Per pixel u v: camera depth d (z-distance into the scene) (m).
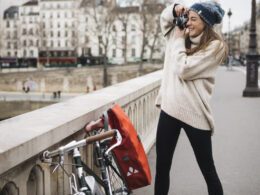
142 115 7.50
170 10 3.73
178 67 3.56
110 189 3.05
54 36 140.38
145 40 105.06
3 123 3.35
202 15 3.53
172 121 3.73
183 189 5.52
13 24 145.50
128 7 108.88
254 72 18.11
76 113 3.86
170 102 3.69
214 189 3.82
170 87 3.72
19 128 3.14
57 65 124.12
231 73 42.88
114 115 3.30
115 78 93.06
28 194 3.09
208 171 3.80
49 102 80.25
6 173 2.68
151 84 8.32
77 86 90.75
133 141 3.26
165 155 3.82
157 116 9.47
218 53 3.55
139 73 94.38
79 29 134.38
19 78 90.62
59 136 3.28
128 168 3.28
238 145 8.30
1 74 91.06
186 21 3.61
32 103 80.50
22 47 144.38
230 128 10.33
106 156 3.12
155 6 104.19
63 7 139.38
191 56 3.54
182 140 8.59
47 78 90.12
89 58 125.75
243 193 5.39
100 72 91.69
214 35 3.59
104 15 111.75
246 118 12.03
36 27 141.88
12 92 90.62
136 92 6.60
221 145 8.31
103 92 6.04
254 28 18.42
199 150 3.74
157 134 3.82
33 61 141.62
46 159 2.67
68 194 3.66
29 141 2.78
